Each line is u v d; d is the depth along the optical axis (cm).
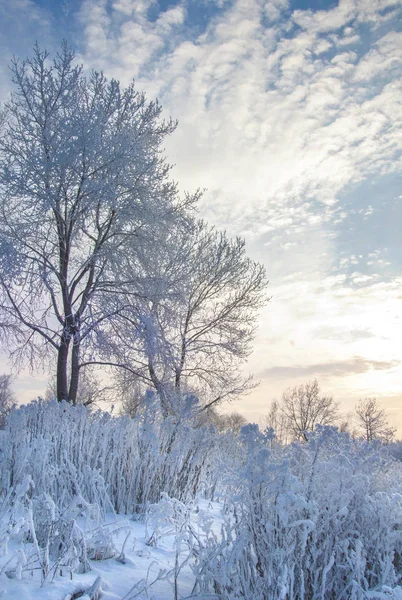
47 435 443
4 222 1091
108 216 1211
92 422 507
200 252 1342
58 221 1177
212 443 493
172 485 439
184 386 1206
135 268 1231
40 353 1200
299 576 211
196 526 363
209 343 1377
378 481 283
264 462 225
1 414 616
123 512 405
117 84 1116
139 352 1151
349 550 227
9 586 213
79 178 1114
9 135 1113
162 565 286
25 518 247
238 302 1402
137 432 466
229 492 264
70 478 365
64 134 1075
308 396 2300
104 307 1127
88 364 1180
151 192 1159
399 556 245
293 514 223
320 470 247
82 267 1190
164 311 1222
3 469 367
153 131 1205
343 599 215
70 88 1130
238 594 213
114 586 242
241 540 220
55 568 233
